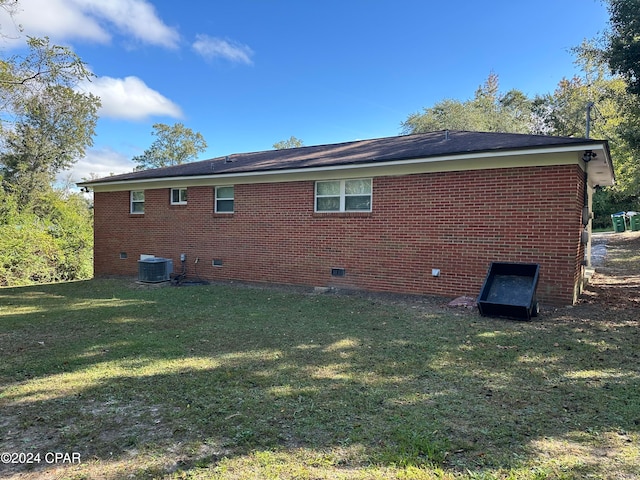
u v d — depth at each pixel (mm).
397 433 2918
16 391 3840
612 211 31672
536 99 33656
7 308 8406
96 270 14938
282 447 2750
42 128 28688
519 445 2732
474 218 8406
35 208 26266
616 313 6949
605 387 3787
